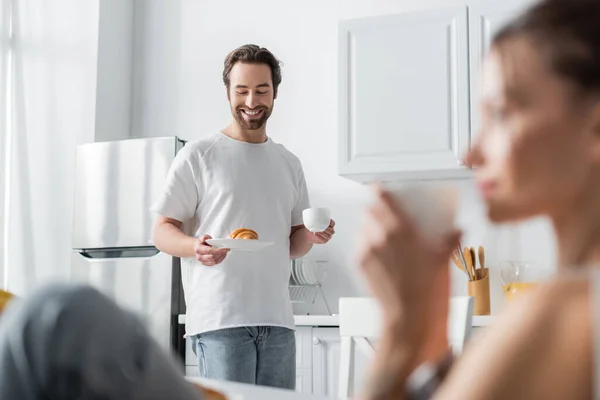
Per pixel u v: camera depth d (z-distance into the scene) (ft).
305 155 13.16
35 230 14.23
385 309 1.16
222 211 7.64
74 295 1.26
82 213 12.73
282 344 7.63
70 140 14.21
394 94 11.28
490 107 1.04
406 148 11.13
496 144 1.03
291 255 8.27
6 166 14.56
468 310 6.15
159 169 12.21
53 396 1.26
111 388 1.28
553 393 0.87
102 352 1.26
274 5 13.80
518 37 1.02
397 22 11.39
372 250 1.16
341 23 11.70
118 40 14.55
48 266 14.03
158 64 14.60
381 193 1.17
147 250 12.26
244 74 7.74
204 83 14.20
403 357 1.13
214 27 14.24
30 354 1.23
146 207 12.21
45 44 14.62
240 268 7.51
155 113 14.48
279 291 7.68
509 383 0.89
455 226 1.16
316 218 7.65
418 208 1.15
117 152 12.60
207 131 14.07
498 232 11.64
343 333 6.86
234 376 7.32
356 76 11.52
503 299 11.60
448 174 11.37
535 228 11.51
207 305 7.49
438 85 11.07
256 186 7.75
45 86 14.51
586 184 0.98
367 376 1.16
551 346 0.89
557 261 1.02
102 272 12.36
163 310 11.82
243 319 7.38
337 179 12.89
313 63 13.37
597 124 0.96
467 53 10.96
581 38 0.97
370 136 11.36
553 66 0.98
